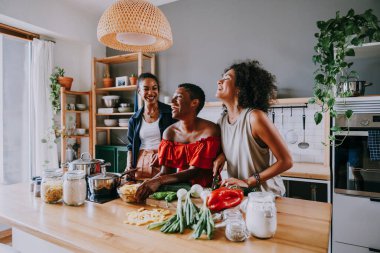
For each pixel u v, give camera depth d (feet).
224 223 3.35
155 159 6.88
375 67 8.41
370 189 6.79
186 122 5.19
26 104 11.50
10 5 9.98
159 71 12.64
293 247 2.83
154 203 4.19
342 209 7.08
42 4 11.12
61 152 11.87
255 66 4.97
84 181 4.35
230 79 4.90
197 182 4.97
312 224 3.43
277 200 4.51
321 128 9.34
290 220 3.58
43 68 11.48
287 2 9.93
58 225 3.43
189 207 3.43
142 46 6.44
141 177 7.07
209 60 11.48
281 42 10.02
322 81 7.57
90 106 13.03
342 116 7.20
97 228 3.34
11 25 10.76
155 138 7.38
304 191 8.02
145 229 3.32
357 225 6.89
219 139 5.15
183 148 5.04
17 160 11.21
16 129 11.16
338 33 7.14
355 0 8.82
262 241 2.98
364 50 7.67
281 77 10.00
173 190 4.43
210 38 11.46
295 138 9.73
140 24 4.85
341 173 7.14
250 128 4.66
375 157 6.66
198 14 11.75
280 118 9.97
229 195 3.46
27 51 11.53
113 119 13.19
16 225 3.58
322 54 8.61
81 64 13.76
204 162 4.91
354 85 7.11
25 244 5.08
